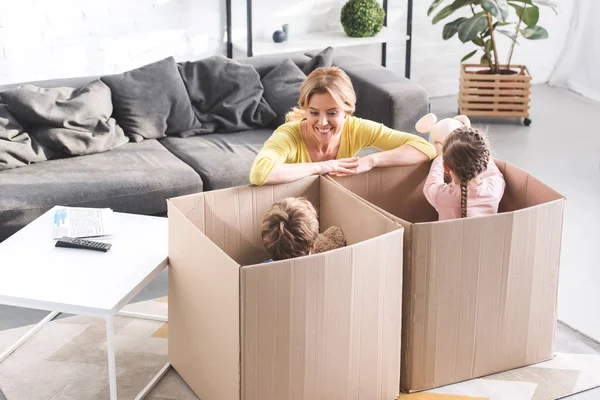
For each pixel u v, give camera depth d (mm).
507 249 2564
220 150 3887
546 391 2672
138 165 3693
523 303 2672
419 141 2879
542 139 4973
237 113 4098
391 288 2432
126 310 3180
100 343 2963
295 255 2336
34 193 3393
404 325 2566
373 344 2447
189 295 2529
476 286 2574
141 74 3998
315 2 5219
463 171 2582
